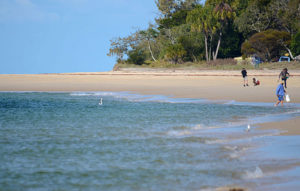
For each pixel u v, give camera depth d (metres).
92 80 119.81
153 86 92.94
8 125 36.22
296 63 150.62
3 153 24.42
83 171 20.42
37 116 42.94
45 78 130.50
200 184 17.88
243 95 66.12
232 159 22.12
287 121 35.50
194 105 52.72
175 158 22.77
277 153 23.06
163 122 37.25
